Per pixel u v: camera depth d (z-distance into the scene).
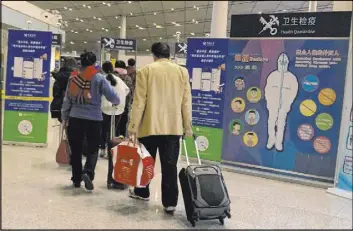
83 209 3.14
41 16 12.77
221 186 2.89
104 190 3.72
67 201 3.32
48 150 5.61
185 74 3.19
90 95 3.53
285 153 4.75
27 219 2.83
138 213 3.13
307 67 4.57
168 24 22.31
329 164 4.51
